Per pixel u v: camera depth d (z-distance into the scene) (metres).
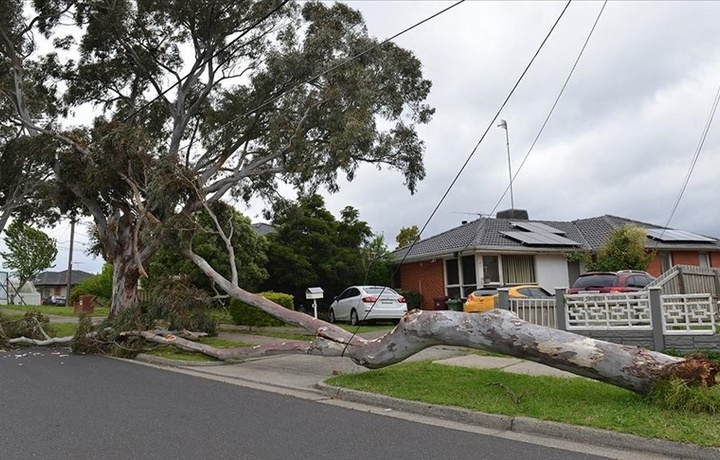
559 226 28.86
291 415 7.69
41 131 17.75
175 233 15.31
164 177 15.26
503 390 8.32
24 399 8.67
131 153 15.95
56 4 18.31
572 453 5.89
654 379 7.15
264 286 27.45
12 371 11.73
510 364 11.04
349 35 18.14
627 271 18.33
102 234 18.34
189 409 8.02
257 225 37.06
